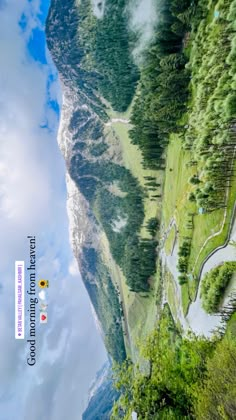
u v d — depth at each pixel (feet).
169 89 401.90
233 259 206.90
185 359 128.36
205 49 305.73
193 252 286.05
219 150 228.02
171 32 467.11
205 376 117.50
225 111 211.00
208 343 130.62
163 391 121.70
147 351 137.80
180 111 402.31
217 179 225.76
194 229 291.38
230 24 242.37
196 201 271.08
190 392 114.93
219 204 228.43
